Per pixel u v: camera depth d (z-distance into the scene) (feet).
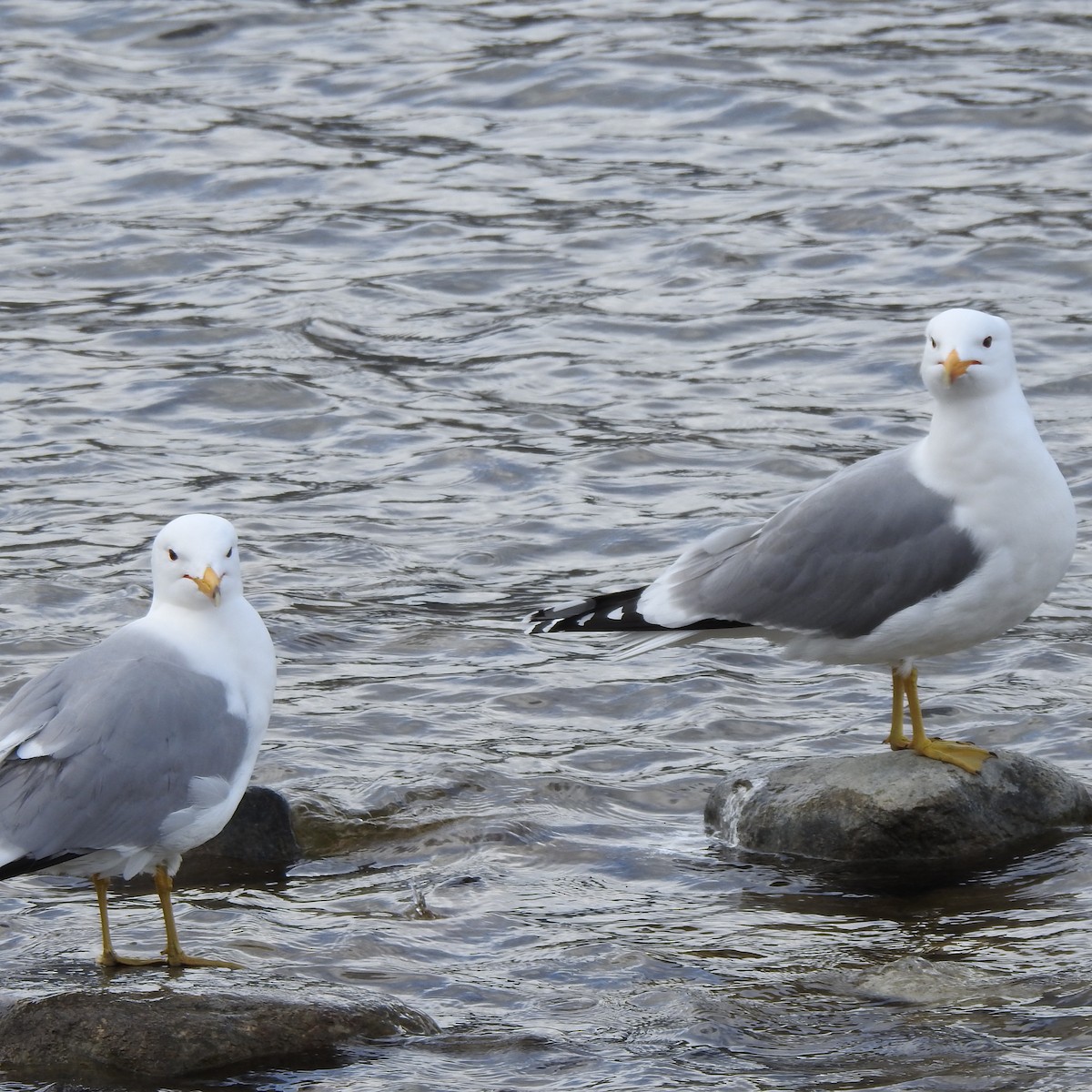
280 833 38.11
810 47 95.55
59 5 104.17
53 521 55.72
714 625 38.93
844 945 33.32
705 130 87.30
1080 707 43.80
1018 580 37.04
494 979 32.04
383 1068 28.84
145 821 30.63
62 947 33.40
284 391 64.85
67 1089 28.32
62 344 68.74
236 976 31.68
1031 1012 30.07
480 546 54.34
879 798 37.24
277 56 97.86
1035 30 96.89
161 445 61.26
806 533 38.17
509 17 102.06
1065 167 81.41
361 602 51.03
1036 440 36.73
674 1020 30.27
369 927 34.14
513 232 77.82
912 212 77.46
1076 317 68.28
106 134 88.38
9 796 30.01
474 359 67.21
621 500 57.06
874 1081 28.04
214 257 76.23
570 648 48.52
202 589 31.60
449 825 38.78
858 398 63.57
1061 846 37.22
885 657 38.32
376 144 87.20
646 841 38.37
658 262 74.43
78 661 31.94
